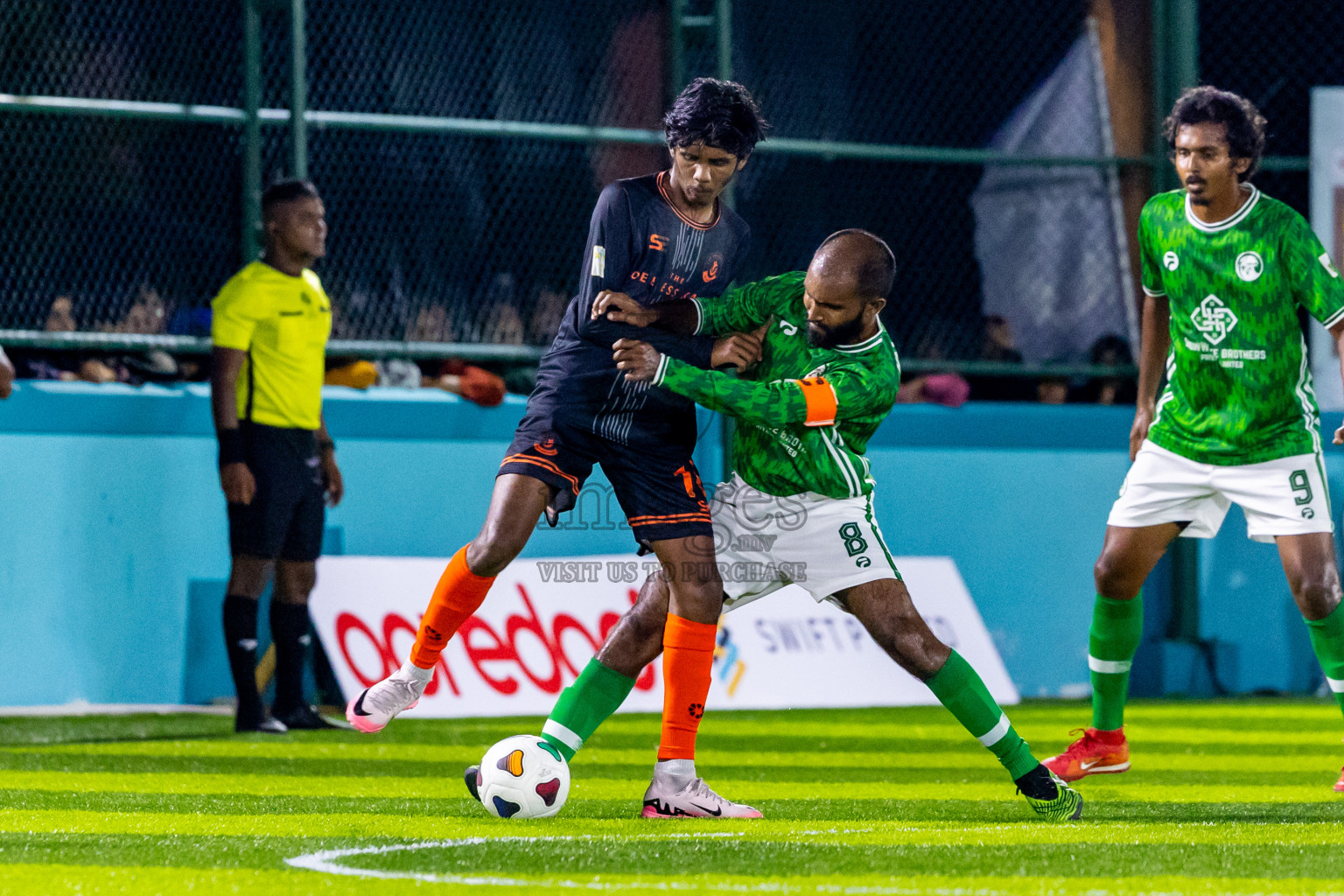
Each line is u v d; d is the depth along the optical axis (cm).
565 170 2997
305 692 2628
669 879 935
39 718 2359
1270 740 2158
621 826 1192
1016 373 3100
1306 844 1095
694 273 1267
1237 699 2973
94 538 2547
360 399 2712
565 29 2989
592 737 2120
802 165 3105
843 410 1182
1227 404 1455
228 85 2817
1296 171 3192
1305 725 2398
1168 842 1102
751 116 1217
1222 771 1738
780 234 3095
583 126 2994
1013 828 1188
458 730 2236
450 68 2931
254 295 2119
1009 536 3031
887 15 3159
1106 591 1498
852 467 1223
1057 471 3070
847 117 3142
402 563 2605
